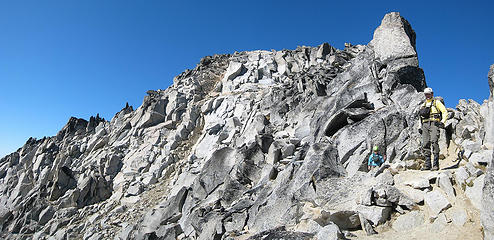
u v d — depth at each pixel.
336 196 10.12
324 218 8.91
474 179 8.05
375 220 8.31
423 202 8.31
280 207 11.73
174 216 18.70
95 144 36.19
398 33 17.34
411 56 16.33
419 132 11.76
